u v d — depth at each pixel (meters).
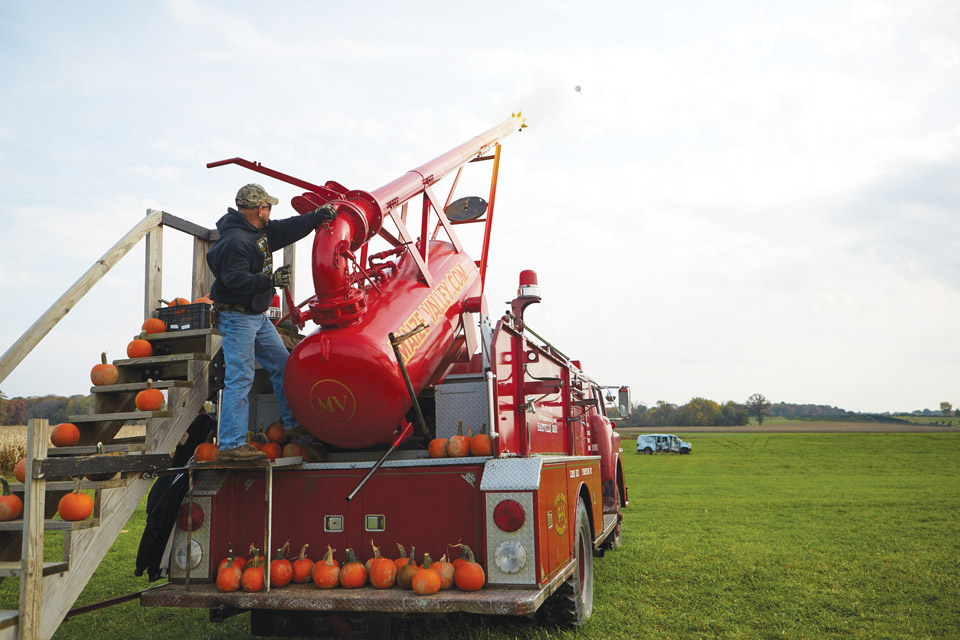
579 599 5.14
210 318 4.82
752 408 184.75
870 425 156.12
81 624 5.77
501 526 3.89
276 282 4.25
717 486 23.75
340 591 3.90
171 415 4.29
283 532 4.31
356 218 4.56
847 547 9.59
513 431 4.72
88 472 3.62
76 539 3.66
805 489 22.12
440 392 4.82
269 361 4.71
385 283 4.99
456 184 7.05
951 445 60.66
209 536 4.32
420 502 4.16
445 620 5.41
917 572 7.64
